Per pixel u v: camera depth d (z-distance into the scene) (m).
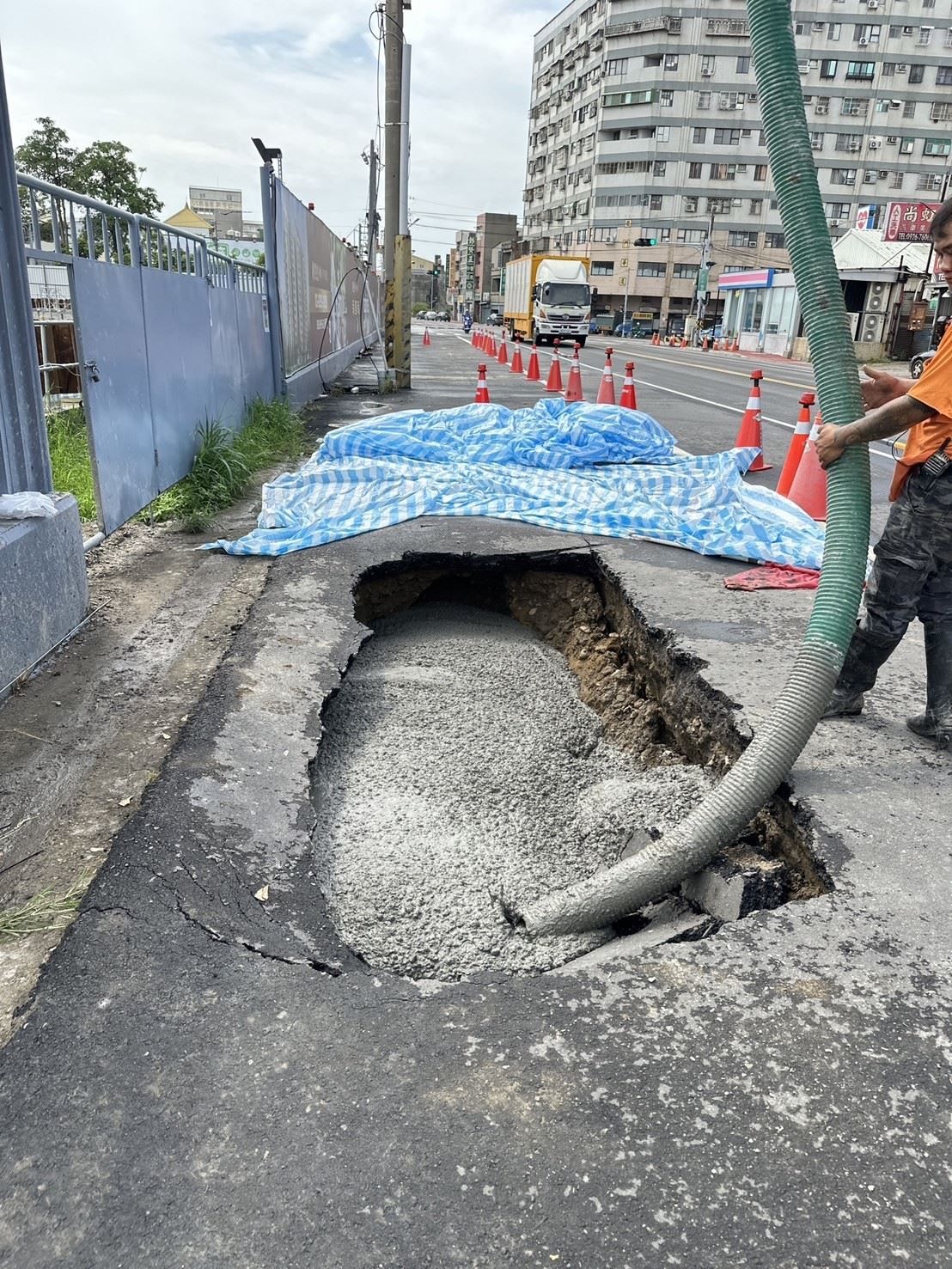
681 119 79.25
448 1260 1.47
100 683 3.78
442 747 3.89
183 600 4.88
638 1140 1.70
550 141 100.38
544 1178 1.62
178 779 2.97
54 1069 1.83
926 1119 1.77
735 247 82.12
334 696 3.99
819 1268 1.48
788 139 2.74
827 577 2.89
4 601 3.57
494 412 9.16
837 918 2.37
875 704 3.72
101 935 2.23
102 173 38.88
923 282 35.28
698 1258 1.49
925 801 2.96
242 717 3.48
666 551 6.07
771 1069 1.88
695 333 54.00
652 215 82.19
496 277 109.75
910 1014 2.04
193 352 7.46
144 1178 1.60
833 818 2.84
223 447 7.54
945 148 80.88
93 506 6.46
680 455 8.96
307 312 14.03
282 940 2.27
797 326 36.91
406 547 5.93
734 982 2.13
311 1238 1.50
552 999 2.06
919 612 3.27
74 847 2.64
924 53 77.56
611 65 81.19
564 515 6.66
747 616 4.80
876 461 10.33
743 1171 1.65
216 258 8.39
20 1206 1.55
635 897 2.70
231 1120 1.72
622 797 3.45
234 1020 1.97
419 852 2.99
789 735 2.78
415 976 2.46
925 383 2.66
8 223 3.80
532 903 2.80
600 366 24.52
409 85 14.36
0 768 3.08
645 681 4.64
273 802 2.91
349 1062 1.86
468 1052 1.90
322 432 10.91
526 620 5.96
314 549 5.89
